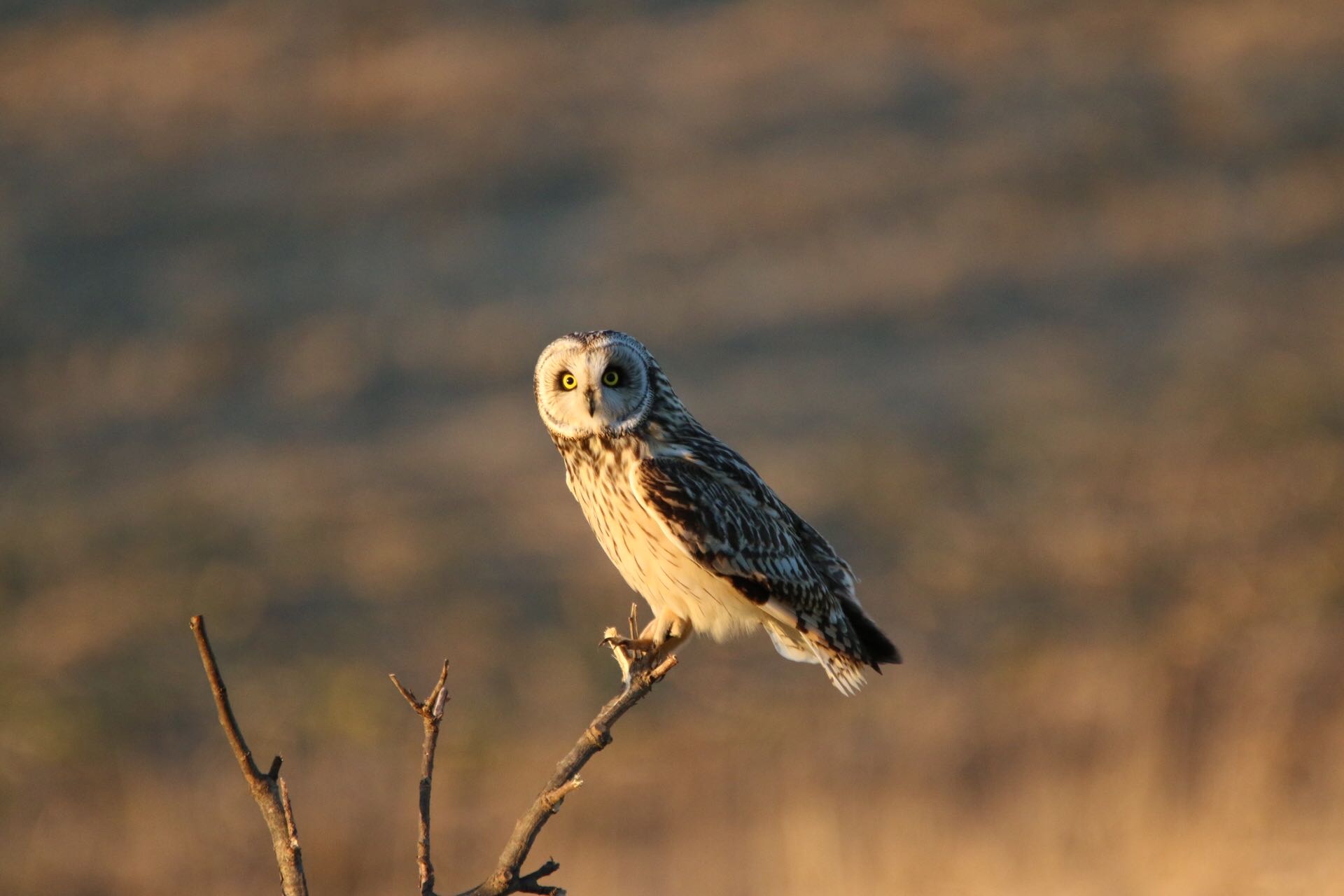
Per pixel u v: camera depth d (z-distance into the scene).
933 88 33.31
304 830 10.91
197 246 29.48
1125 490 17.31
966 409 20.67
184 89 36.12
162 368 24.27
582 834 10.87
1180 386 20.39
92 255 29.39
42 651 14.99
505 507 18.20
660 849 10.27
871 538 17.12
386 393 22.84
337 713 13.45
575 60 36.38
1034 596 14.98
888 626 14.87
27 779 12.62
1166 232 26.20
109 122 35.12
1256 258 25.16
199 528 18.00
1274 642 12.10
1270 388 19.53
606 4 39.31
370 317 25.83
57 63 38.31
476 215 29.77
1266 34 33.44
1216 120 29.83
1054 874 8.54
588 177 30.91
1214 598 13.81
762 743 12.15
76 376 24.31
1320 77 31.30
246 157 32.97
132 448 21.72
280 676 14.42
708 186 29.69
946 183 29.11
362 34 37.88
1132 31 34.59
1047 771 10.11
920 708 12.13
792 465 19.36
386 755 12.66
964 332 23.61
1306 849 8.56
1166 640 12.78
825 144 31.47
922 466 18.66
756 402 21.91
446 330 24.97
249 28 38.72
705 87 34.31
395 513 18.23
